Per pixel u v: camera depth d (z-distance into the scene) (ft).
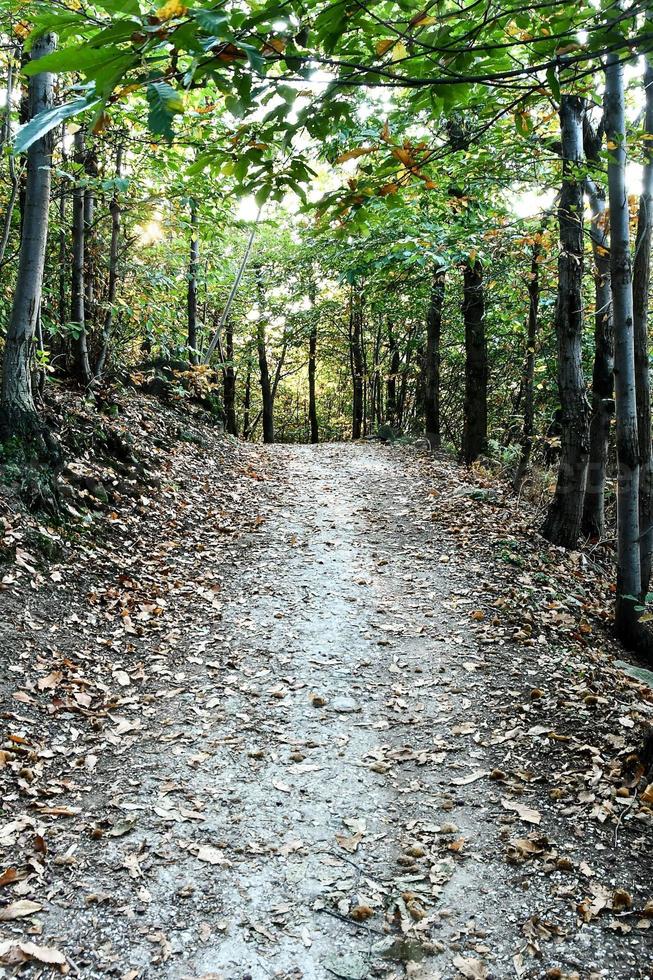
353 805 12.85
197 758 14.16
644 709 15.64
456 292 50.44
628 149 19.56
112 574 21.77
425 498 35.19
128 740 14.64
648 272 23.26
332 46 5.83
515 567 25.57
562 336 28.32
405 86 5.89
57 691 15.74
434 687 17.44
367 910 10.15
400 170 8.18
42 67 4.03
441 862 11.26
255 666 18.48
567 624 21.42
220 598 22.72
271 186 7.22
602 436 31.76
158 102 3.98
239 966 9.22
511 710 16.07
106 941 9.50
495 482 39.88
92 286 34.96
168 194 27.53
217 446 41.78
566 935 9.62
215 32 4.05
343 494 36.60
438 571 25.44
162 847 11.45
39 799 12.37
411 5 5.76
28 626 17.49
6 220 25.23
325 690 17.31
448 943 9.61
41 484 22.22
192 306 48.37
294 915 10.14
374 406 91.50
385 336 78.95
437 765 14.14
